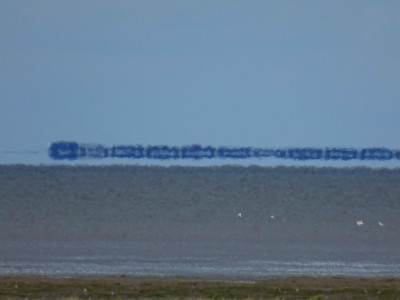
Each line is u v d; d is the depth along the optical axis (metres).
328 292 121.19
